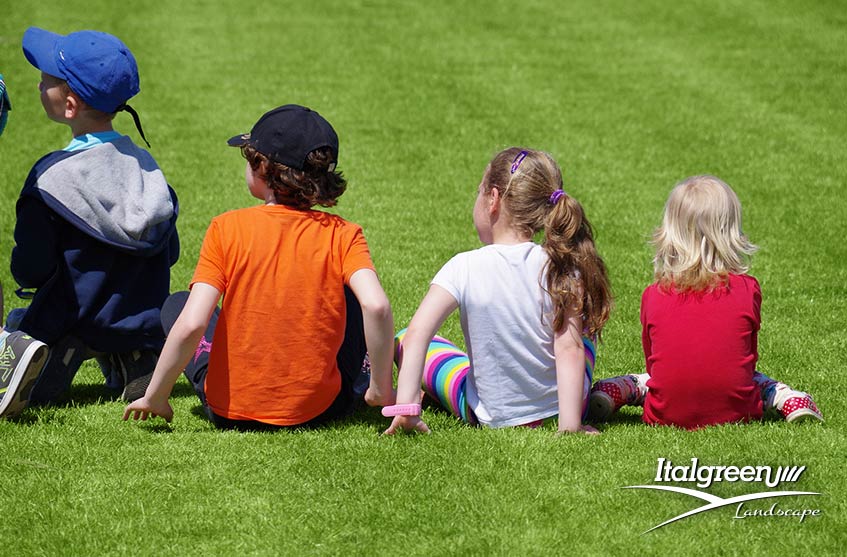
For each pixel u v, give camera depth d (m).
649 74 28.00
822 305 13.93
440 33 31.92
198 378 9.95
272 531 7.56
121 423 9.70
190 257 15.83
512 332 9.41
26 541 7.43
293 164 9.22
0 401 9.54
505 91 26.34
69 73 10.07
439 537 7.50
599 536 7.52
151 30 31.12
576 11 34.84
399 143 22.36
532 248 9.48
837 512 7.89
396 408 9.12
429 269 15.36
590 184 20.02
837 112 24.78
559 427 9.38
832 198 19.14
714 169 20.89
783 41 31.22
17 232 10.04
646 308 9.77
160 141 22.05
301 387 9.35
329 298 9.30
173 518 7.73
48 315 10.16
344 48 30.02
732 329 9.42
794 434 9.23
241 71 27.48
